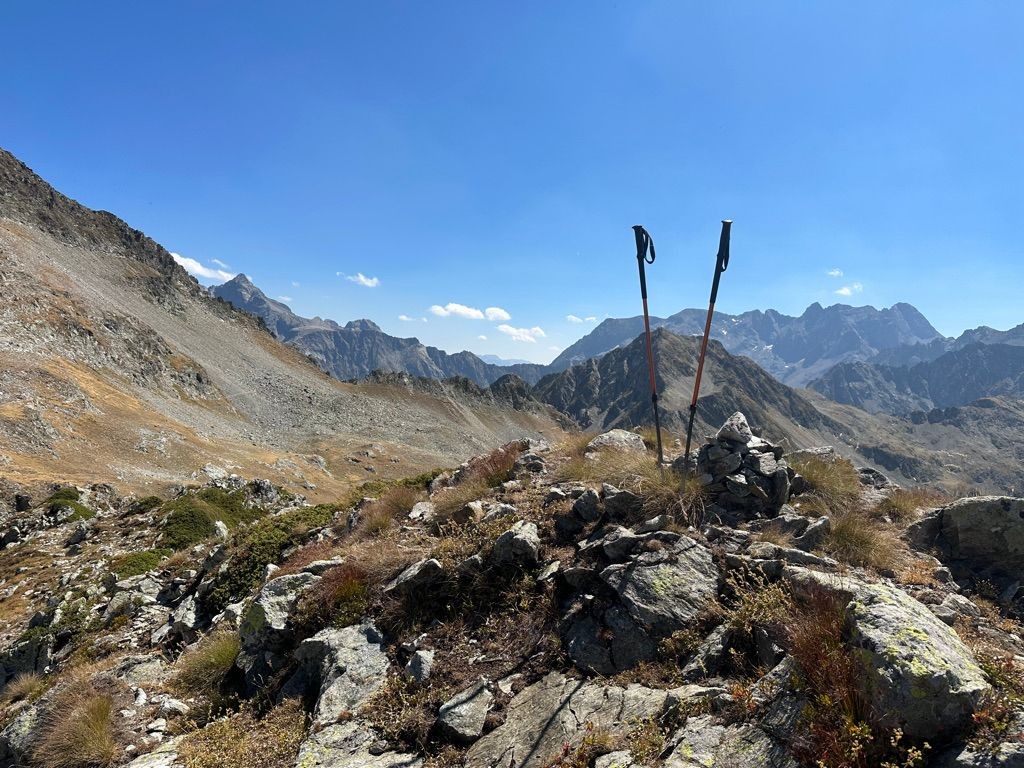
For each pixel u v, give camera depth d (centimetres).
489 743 182
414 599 246
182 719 239
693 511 249
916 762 129
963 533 233
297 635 257
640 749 157
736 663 180
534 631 217
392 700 205
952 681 134
